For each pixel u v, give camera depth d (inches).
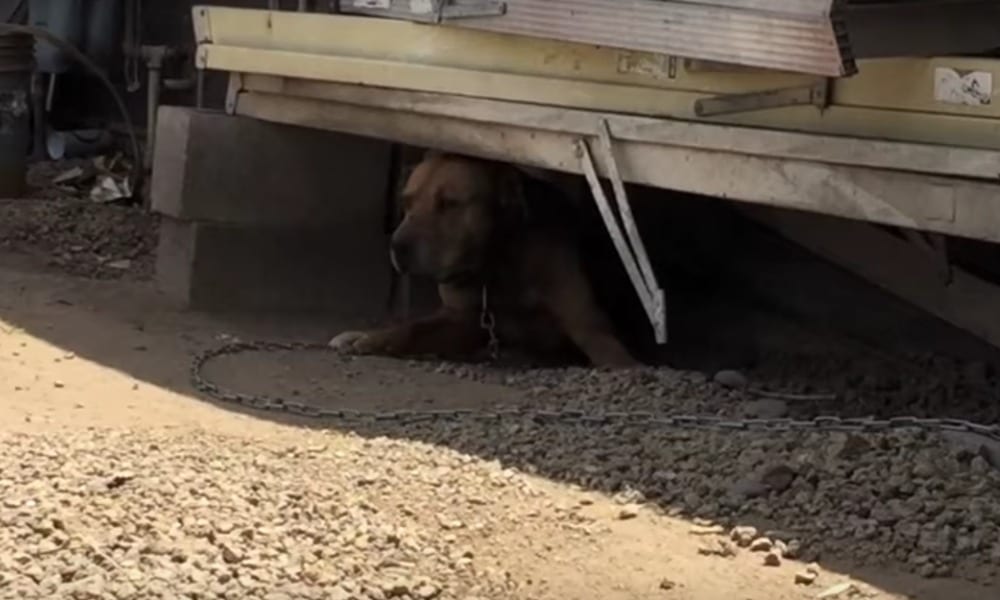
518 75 175.3
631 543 141.1
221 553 135.3
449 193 187.3
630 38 163.6
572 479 150.7
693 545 141.3
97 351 180.1
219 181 199.0
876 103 156.6
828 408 179.0
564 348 195.8
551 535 141.6
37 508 138.8
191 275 198.7
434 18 179.3
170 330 189.8
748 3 155.9
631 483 149.8
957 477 148.7
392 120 187.9
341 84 189.5
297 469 149.5
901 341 200.5
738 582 136.9
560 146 173.9
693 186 165.0
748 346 203.6
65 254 217.2
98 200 241.4
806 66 153.3
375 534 139.3
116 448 151.9
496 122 177.5
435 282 206.2
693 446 155.6
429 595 132.9
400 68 183.0
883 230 182.4
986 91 151.7
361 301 206.7
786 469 149.0
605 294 201.3
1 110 235.8
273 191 201.5
